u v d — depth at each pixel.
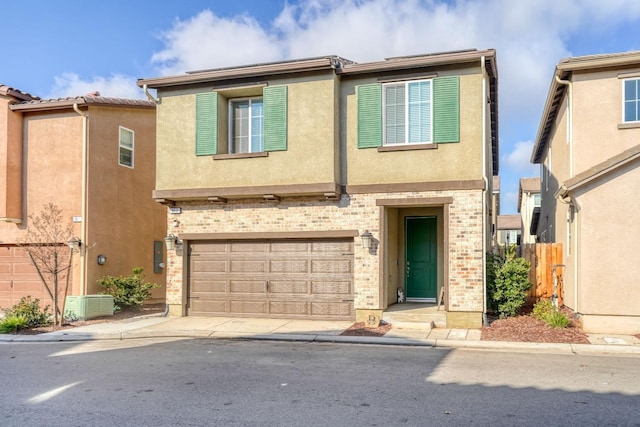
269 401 6.74
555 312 11.96
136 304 16.36
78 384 7.72
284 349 10.50
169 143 14.35
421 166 12.76
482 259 12.18
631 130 13.24
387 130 13.20
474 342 10.64
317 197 13.44
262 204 13.91
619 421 5.92
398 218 15.32
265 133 13.55
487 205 14.91
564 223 14.69
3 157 16.19
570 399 6.76
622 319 11.26
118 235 17.44
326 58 13.27
